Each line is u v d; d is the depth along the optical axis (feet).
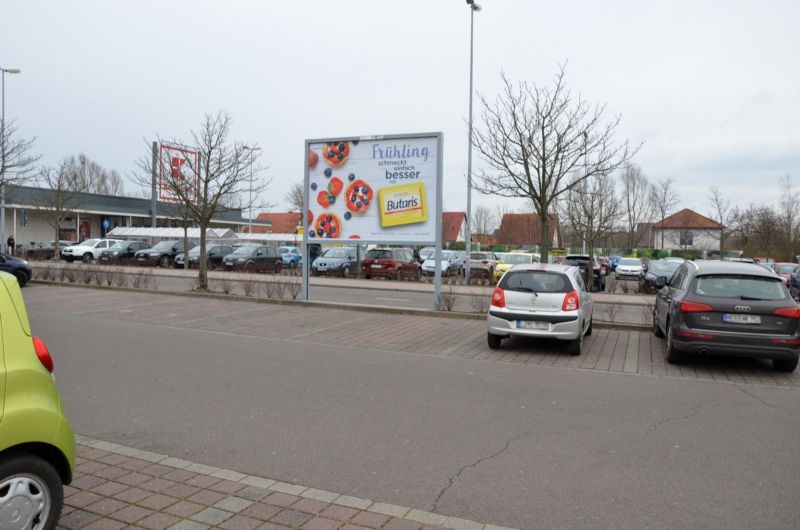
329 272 99.86
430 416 19.61
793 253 161.07
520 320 31.30
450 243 204.03
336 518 12.20
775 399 22.72
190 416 19.20
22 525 10.13
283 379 24.53
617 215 151.43
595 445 16.99
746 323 26.63
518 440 17.34
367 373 26.08
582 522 12.26
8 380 10.06
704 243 232.73
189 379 24.20
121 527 11.69
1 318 10.29
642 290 78.64
